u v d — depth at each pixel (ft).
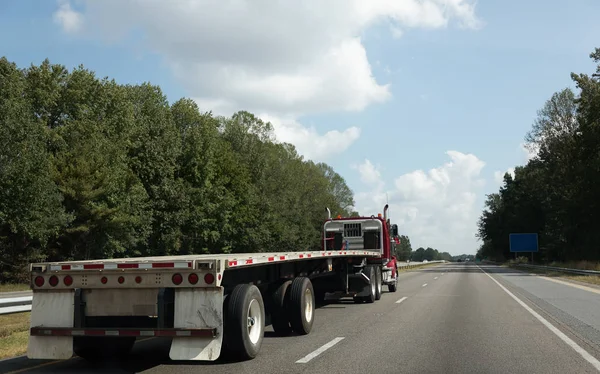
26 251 123.03
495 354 28.30
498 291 80.23
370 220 72.38
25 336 35.73
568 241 254.47
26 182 113.80
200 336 23.71
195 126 179.93
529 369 24.59
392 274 77.82
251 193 210.59
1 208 112.98
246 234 207.82
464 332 36.63
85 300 25.18
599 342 32.22
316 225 319.47
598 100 174.91
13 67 120.06
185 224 172.86
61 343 25.02
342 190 408.67
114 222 131.13
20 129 110.83
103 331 24.35
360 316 47.06
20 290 102.94
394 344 31.63
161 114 165.68
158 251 165.37
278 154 269.85
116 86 152.35
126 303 24.79
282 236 238.27
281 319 35.32
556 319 44.01
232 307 26.45
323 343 32.14
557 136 225.15
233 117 246.06
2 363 27.27
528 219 323.16
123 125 150.82
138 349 31.53
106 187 128.98
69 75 147.54
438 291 81.00
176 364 26.53
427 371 24.20
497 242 415.23
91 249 132.87
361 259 59.16
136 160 158.10
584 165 189.57
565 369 24.58
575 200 209.15
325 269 46.32
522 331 37.01
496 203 426.51
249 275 30.91
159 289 24.41
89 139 133.49
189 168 178.50
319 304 57.57
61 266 25.25
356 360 26.71
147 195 147.64
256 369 24.79
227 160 204.95
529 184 278.67
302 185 308.40
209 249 188.96
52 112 144.66
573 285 96.37
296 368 24.89
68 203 125.59
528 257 359.25
